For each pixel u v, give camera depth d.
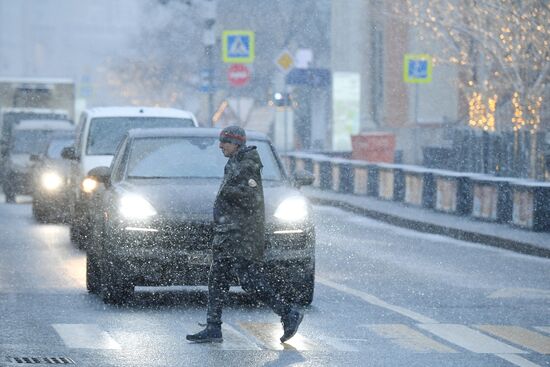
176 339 24.72
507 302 31.11
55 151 59.59
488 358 23.25
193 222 28.73
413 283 34.91
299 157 85.12
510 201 52.28
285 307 24.22
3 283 33.91
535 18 73.50
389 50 115.81
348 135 100.25
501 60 74.62
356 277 36.25
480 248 46.25
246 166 24.11
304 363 22.28
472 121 83.25
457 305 30.42
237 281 26.75
